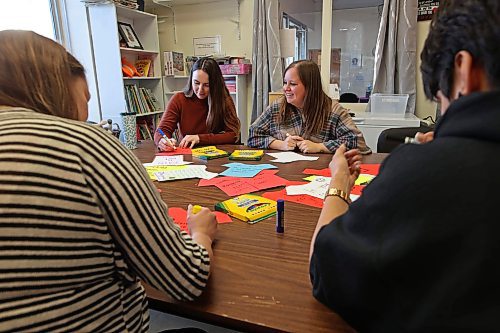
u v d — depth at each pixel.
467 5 0.42
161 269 0.58
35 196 0.48
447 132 0.43
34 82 0.56
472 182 0.38
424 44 0.50
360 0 3.23
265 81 3.38
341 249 0.46
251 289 0.68
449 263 0.38
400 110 2.97
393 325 0.42
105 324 0.56
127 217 0.53
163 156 1.85
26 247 0.48
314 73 1.97
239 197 1.16
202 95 2.30
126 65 3.25
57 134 0.51
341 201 0.75
